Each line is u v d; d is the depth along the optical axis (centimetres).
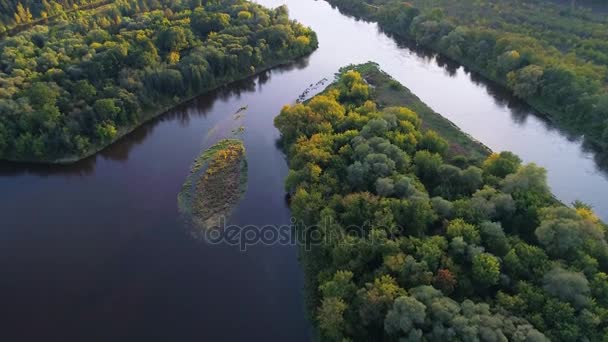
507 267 8388
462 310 7519
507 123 15825
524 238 9381
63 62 15950
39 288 10125
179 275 10369
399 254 8550
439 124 14988
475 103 17075
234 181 13012
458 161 12488
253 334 9119
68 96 14362
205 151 14462
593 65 16800
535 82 16150
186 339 9025
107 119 14450
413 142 12169
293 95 17762
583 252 8438
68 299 9875
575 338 7125
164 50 17975
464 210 9638
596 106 14250
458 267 8362
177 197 12531
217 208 12106
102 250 11038
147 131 15512
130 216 11981
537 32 19800
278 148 14462
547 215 9100
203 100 17338
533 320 7388
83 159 13988
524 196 9850
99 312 9594
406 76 19175
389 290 7862
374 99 16262
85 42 17925
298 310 9556
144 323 9350
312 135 12875
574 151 14275
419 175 11344
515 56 17038
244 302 9756
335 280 8425
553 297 7744
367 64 19550
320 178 11038
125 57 16212
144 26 19362
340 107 14138
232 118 16288
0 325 9331
